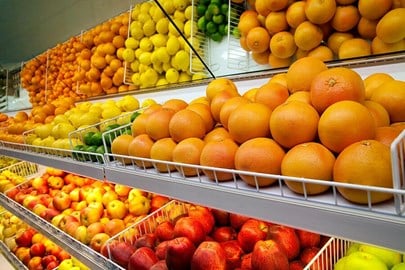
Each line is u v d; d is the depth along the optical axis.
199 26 1.34
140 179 0.83
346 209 0.46
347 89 0.57
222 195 0.62
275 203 0.54
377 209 0.44
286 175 0.54
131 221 1.26
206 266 0.81
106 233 1.23
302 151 0.53
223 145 0.66
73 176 1.82
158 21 1.48
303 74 0.68
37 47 2.76
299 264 0.83
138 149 0.86
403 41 0.86
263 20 1.10
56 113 1.87
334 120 0.52
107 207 1.33
